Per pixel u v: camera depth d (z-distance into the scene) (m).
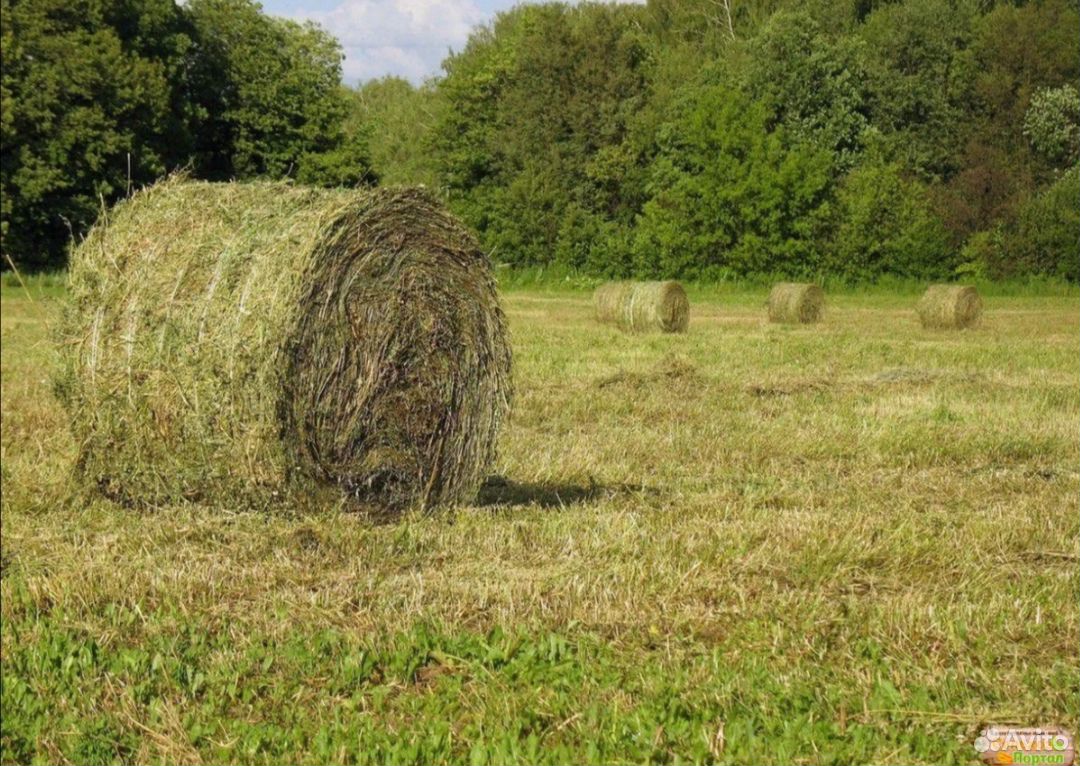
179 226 7.79
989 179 26.84
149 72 41.25
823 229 35.56
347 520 7.48
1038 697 4.84
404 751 4.26
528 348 18.67
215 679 4.90
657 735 4.39
